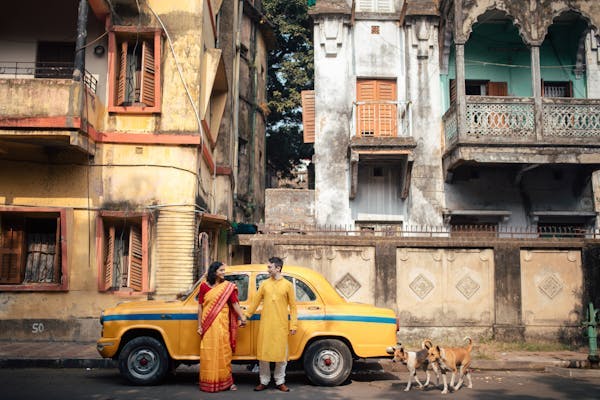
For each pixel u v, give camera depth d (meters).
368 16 15.30
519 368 9.06
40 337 10.47
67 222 10.53
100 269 10.59
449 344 10.41
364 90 15.26
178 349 7.17
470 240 10.70
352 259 10.59
